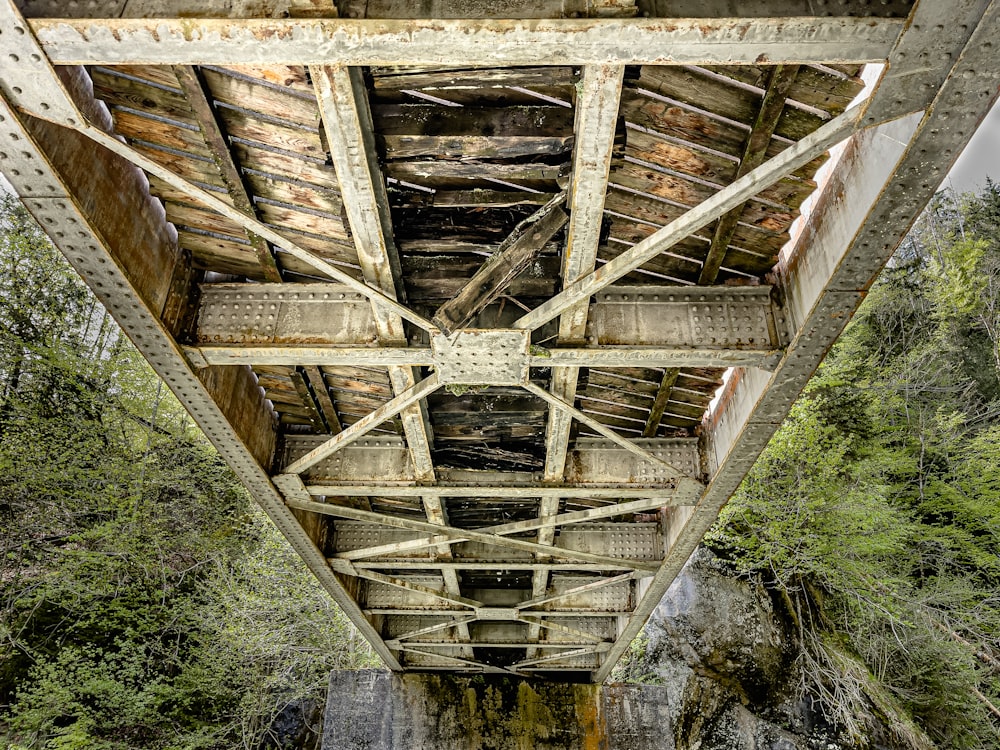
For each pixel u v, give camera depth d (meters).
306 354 5.12
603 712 13.04
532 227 4.37
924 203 3.57
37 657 15.27
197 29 2.87
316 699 19.20
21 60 3.06
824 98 3.90
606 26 2.83
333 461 7.32
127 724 16.11
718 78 3.88
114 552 17.86
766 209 4.73
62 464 17.61
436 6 2.94
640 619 10.27
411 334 5.21
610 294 5.29
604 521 9.22
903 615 17.61
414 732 12.84
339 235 5.10
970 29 2.82
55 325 19.12
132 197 4.52
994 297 22.95
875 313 23.89
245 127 4.30
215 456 20.16
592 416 7.19
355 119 3.48
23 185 3.64
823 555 17.05
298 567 18.86
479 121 3.91
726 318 5.16
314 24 2.83
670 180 4.64
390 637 12.09
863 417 18.91
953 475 20.06
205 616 18.30
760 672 17.77
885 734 16.19
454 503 8.65
